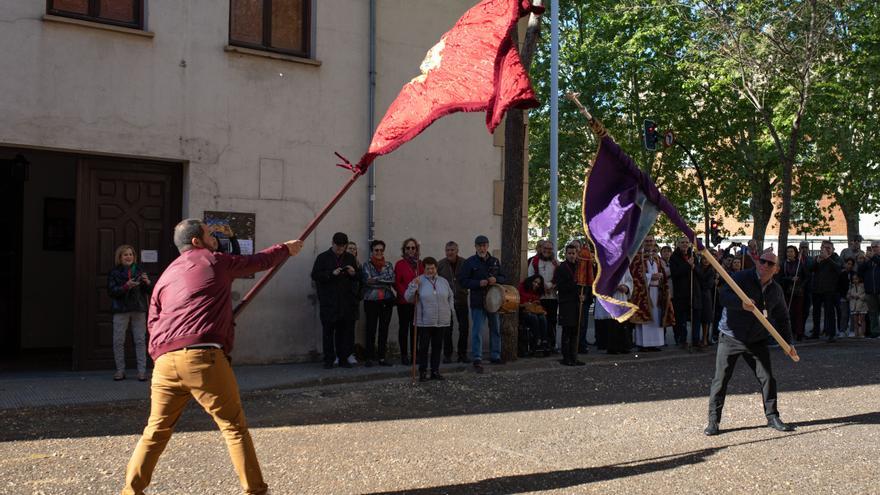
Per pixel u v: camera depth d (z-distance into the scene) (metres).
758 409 8.36
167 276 4.82
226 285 4.85
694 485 5.52
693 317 13.73
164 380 4.68
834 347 14.73
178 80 10.57
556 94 15.08
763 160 27.17
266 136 11.29
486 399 8.90
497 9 5.23
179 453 6.27
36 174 13.18
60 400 8.25
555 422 7.65
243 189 11.08
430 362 11.02
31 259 13.12
